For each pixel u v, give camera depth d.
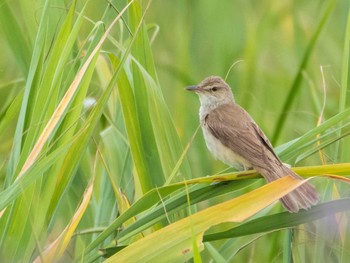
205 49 16.61
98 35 10.16
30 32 11.21
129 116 10.64
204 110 12.48
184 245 8.77
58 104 9.75
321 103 15.60
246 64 15.68
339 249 10.85
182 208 9.47
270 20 16.94
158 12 17.30
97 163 11.77
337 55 16.56
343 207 9.23
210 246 9.99
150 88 10.46
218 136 11.77
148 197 9.08
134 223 9.35
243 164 11.48
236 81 16.12
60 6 11.00
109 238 10.28
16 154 9.68
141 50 11.00
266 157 10.44
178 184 9.05
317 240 10.87
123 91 10.62
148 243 8.82
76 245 11.01
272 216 9.19
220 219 8.81
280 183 8.93
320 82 16.22
